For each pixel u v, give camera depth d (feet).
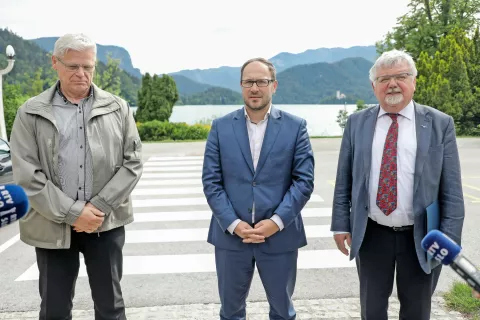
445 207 7.75
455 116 64.85
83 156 8.11
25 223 8.14
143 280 14.12
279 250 8.71
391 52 7.90
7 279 14.35
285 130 8.73
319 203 24.47
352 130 8.62
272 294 8.94
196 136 68.23
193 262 15.70
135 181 8.54
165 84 84.84
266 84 8.45
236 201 8.73
